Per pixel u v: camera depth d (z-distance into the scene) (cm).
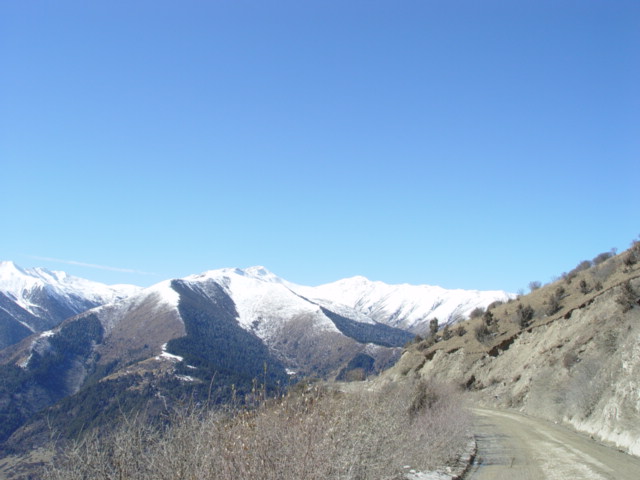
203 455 642
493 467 1389
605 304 3750
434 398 1883
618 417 1970
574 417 2580
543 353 4116
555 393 3219
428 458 1291
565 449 1736
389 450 1034
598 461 1463
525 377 4112
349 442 850
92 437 608
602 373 2489
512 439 2056
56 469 575
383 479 953
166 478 604
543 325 4653
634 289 3312
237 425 722
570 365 3309
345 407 944
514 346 4888
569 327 4047
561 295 5225
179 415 670
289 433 739
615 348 2680
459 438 1712
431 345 6631
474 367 5100
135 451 611
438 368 5541
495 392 4428
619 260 4756
